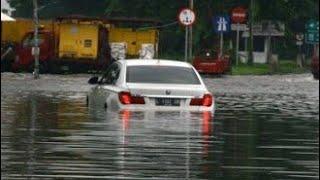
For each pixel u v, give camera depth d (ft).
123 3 433.48
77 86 201.87
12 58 279.49
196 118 111.24
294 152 86.12
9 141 89.92
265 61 457.68
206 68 285.02
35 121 110.73
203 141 91.97
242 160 79.77
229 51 370.73
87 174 69.87
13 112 125.18
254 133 102.42
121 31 287.69
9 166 73.10
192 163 76.89
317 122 118.21
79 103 144.46
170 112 111.45
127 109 111.24
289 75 311.06
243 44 430.61
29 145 86.58
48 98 157.99
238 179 69.41
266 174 72.23
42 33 278.05
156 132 97.50
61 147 85.25
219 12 389.80
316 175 71.97
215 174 71.41
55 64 278.67
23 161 75.97
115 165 74.69
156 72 115.24
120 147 85.66
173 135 95.66
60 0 512.22
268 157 82.07
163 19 417.08
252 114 130.62
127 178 68.28
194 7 390.83
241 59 396.78
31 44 278.26
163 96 111.55
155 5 421.18
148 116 110.93
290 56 476.54
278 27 408.26
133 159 78.18
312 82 249.55
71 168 72.64
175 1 414.82
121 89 112.78
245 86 219.82
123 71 115.65
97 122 107.45
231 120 118.93
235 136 98.43
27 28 290.35
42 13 518.78
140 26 288.10
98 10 505.25
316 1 426.10
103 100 118.11
